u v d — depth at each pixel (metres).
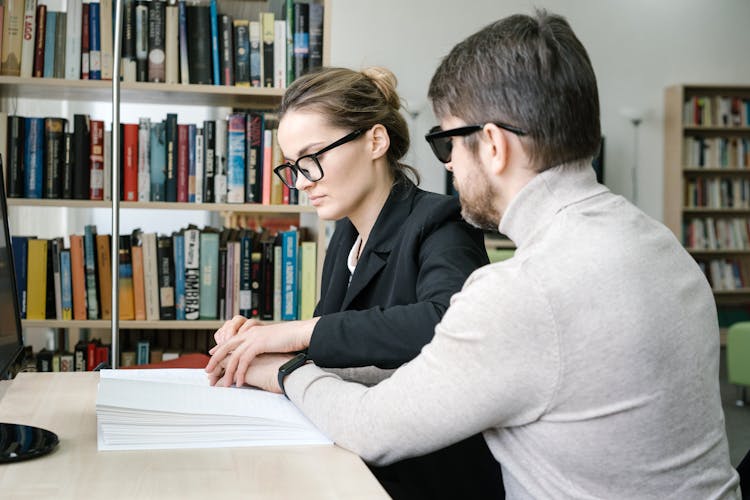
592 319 0.90
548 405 0.92
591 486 0.93
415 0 7.65
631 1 7.97
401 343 1.28
